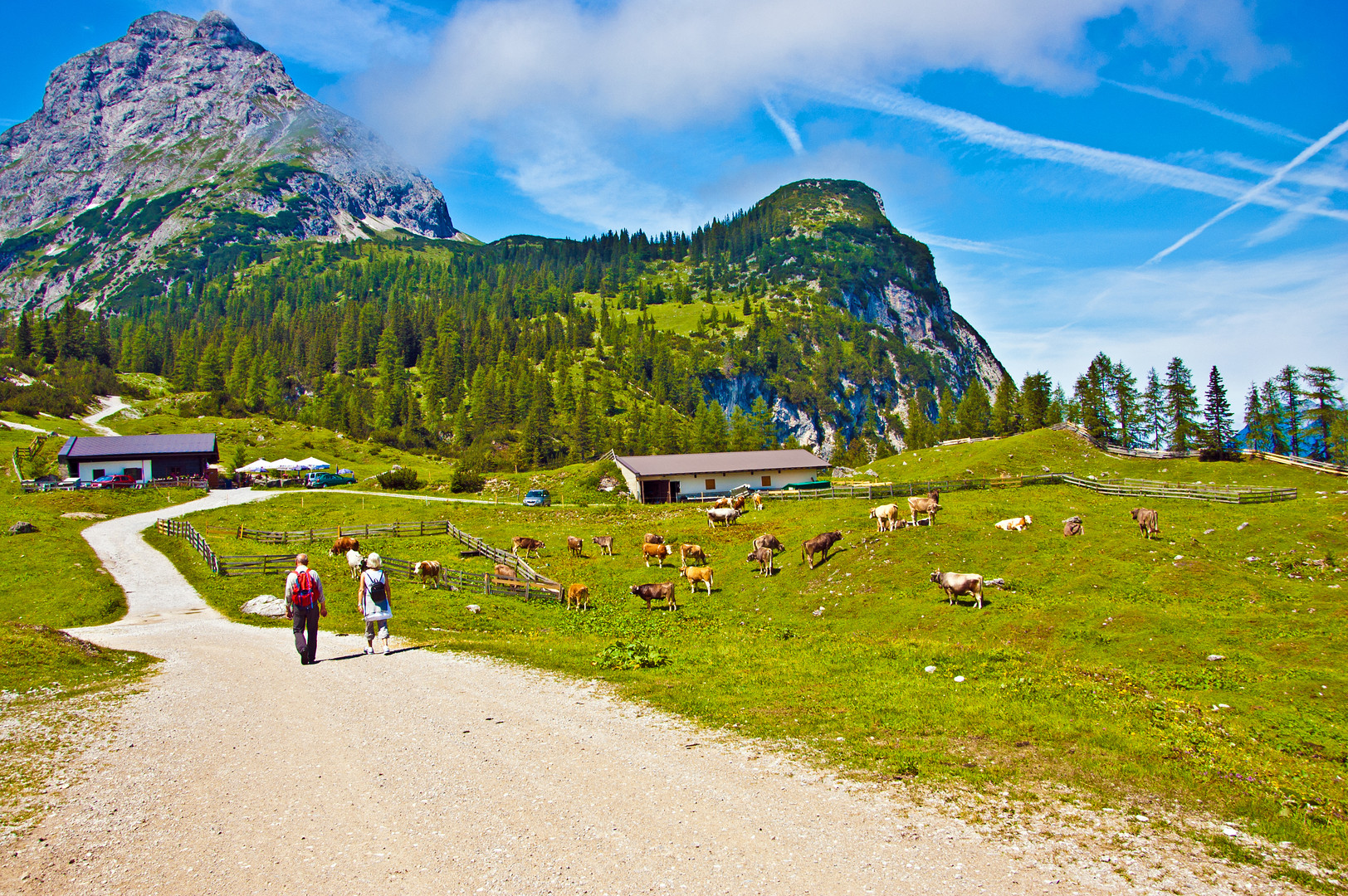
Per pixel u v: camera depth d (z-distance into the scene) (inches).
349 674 684.7
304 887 296.4
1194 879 305.1
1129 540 1444.4
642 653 733.3
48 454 3956.7
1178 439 4222.4
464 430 7357.3
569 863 313.9
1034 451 3476.9
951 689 595.8
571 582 1722.4
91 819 363.3
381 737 487.2
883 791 390.6
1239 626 975.0
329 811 370.0
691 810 368.2
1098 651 958.4
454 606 1355.8
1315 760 492.7
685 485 3262.8
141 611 1380.4
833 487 3139.8
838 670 678.5
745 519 2425.0
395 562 1771.7
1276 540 1380.4
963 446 3809.1
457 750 458.9
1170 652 914.1
